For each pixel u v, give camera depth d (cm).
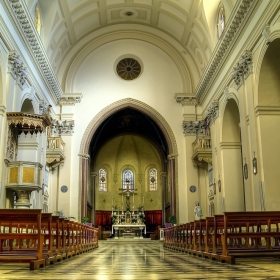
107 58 2408
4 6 1264
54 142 2100
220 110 1862
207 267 659
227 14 1655
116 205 3094
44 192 2028
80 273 576
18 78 1439
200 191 2205
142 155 3350
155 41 2398
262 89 1327
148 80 2389
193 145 2244
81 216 2158
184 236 1301
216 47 1686
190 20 2025
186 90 2347
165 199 2969
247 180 1412
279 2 1127
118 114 2905
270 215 764
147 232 3048
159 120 2328
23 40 1494
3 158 1295
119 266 704
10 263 766
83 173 2225
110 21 2320
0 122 1289
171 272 578
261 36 1288
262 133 1308
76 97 2295
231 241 1175
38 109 1841
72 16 2031
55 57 2180
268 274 533
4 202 1305
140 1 2108
